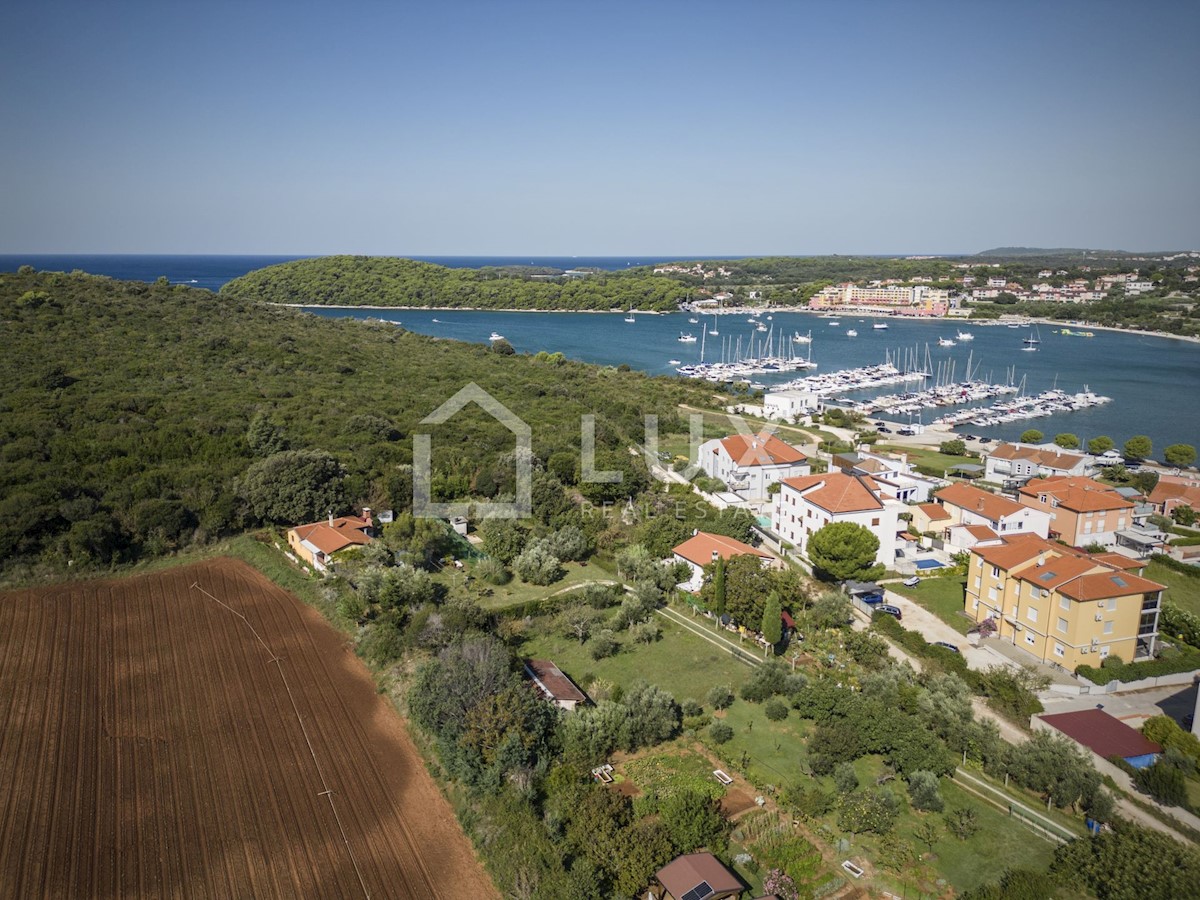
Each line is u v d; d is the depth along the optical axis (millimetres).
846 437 150875
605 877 39875
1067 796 45406
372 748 51156
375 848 42531
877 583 79312
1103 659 61969
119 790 46500
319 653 63156
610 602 75562
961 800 47250
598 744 50688
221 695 56938
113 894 38906
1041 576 64625
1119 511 87812
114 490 85688
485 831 43281
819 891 39719
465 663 54562
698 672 63344
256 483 88375
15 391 105500
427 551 83500
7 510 76562
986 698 58938
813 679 61125
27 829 43094
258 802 45812
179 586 75000
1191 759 48812
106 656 62094
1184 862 37469
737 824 44906
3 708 54625
